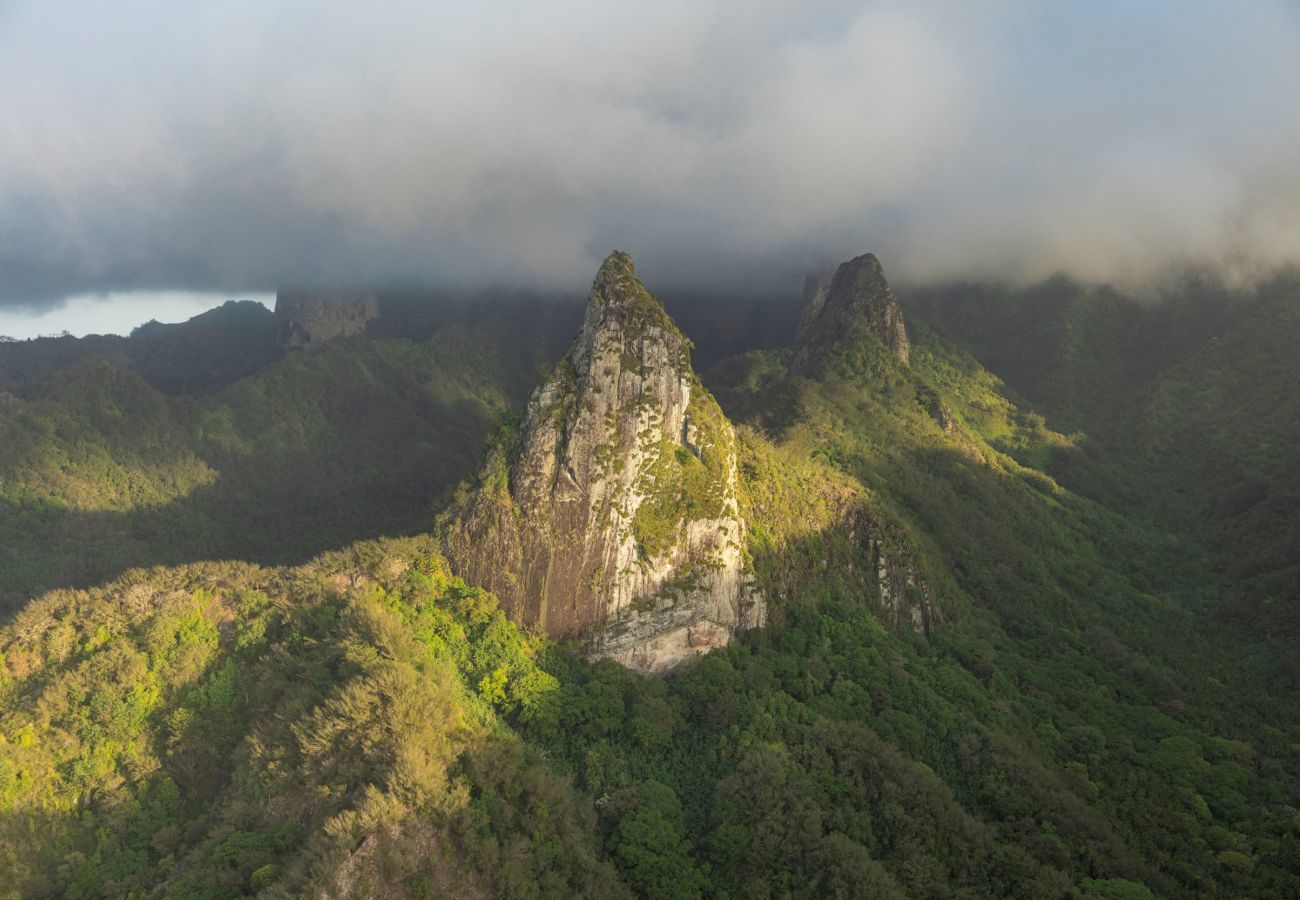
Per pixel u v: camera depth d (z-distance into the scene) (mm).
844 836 66000
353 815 56438
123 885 64438
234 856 59375
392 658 71625
